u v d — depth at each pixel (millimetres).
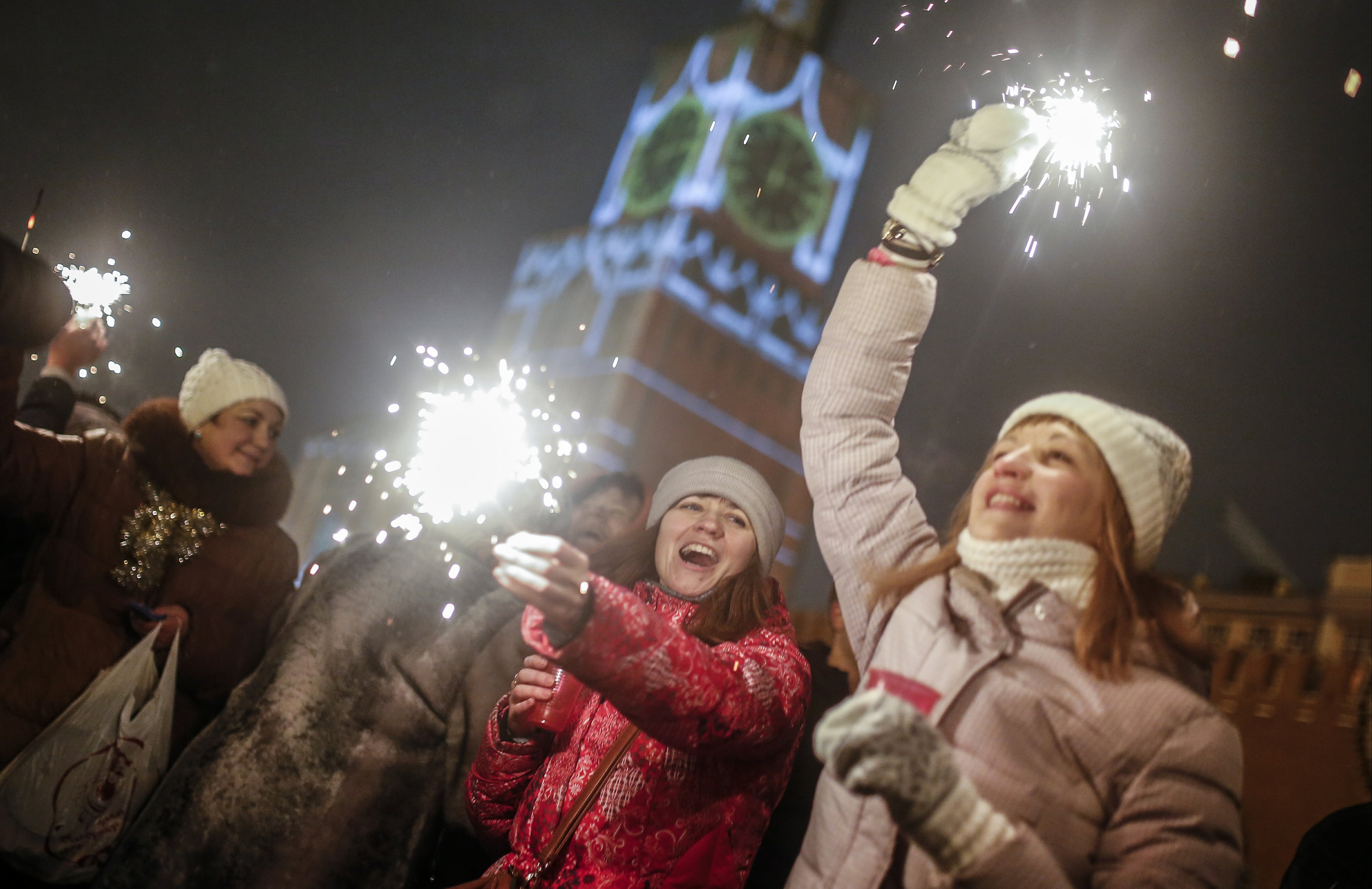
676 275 40656
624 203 44531
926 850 1576
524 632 1931
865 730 1560
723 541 2408
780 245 42656
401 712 2854
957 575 1911
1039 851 1581
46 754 2883
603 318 41938
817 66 43219
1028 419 1966
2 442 3018
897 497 2098
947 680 1800
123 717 2961
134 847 2674
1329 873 2203
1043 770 1700
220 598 3324
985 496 1926
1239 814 1722
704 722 1934
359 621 2896
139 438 3266
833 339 2182
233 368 3346
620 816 2096
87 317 3902
